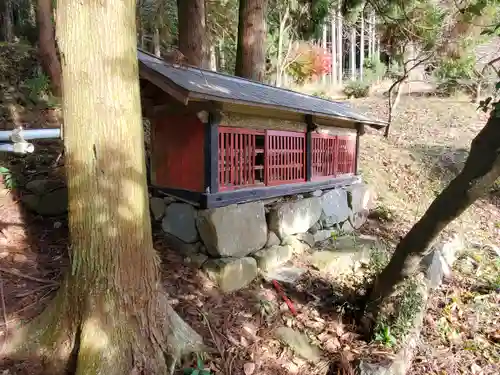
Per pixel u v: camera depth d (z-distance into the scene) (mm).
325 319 3717
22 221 4031
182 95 3090
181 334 2777
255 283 4000
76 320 2445
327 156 5746
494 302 4723
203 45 6812
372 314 3564
